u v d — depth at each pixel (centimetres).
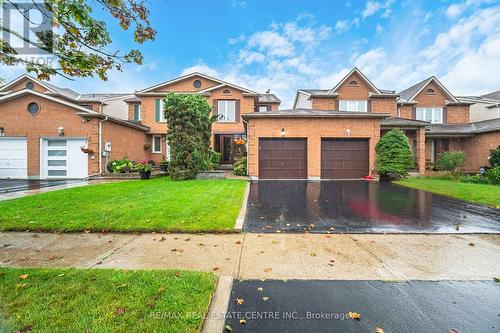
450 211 642
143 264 335
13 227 470
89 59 306
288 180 1288
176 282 279
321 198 813
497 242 425
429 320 229
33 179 1356
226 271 318
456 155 1602
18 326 207
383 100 1920
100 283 275
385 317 233
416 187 1045
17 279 281
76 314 223
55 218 523
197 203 664
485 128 1653
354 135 1337
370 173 1338
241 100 1952
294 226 514
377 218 575
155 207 616
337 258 359
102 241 421
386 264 339
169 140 1209
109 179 1286
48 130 1372
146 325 211
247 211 639
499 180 1156
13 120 1381
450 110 1997
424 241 429
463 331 216
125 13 328
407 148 1295
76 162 1373
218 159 1670
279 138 1337
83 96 2288
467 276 307
